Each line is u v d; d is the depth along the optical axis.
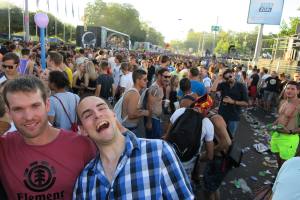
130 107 4.02
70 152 1.81
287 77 14.52
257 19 20.33
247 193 4.57
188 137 3.06
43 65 7.62
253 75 13.59
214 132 3.38
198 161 3.36
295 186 1.54
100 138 1.59
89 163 1.71
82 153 1.84
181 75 8.88
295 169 1.61
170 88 6.63
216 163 3.42
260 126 9.31
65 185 1.79
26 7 19.69
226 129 3.42
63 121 3.38
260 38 20.81
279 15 19.92
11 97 1.65
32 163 1.75
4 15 46.44
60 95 3.40
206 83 7.95
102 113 1.61
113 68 9.23
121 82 7.75
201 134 3.14
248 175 5.28
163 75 4.77
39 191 1.76
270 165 5.75
